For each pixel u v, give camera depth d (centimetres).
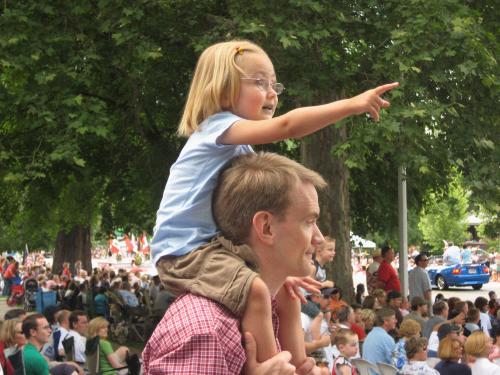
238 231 274
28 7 2086
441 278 5622
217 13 2172
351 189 3098
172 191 287
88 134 2148
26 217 3741
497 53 2020
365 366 1390
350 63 1967
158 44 2156
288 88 1892
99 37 2189
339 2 1983
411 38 1866
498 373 1377
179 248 279
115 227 3669
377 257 2620
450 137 2017
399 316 1992
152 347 263
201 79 302
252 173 274
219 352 249
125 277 3834
